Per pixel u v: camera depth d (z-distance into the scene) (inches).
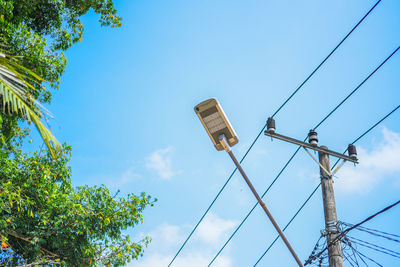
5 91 232.8
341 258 358.0
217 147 312.7
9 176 454.9
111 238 506.6
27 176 468.1
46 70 476.1
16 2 486.9
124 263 503.8
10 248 470.9
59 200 481.7
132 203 519.2
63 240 480.4
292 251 346.9
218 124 302.4
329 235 367.9
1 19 437.7
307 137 423.5
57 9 551.8
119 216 508.7
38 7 528.7
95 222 498.0
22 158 486.0
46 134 239.3
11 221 464.1
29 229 472.4
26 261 465.7
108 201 512.7
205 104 297.6
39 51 460.8
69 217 482.3
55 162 489.4
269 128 410.0
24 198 470.6
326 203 386.9
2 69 234.7
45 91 491.5
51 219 486.0
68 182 497.0
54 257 486.0
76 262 485.7
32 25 554.9
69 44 569.6
